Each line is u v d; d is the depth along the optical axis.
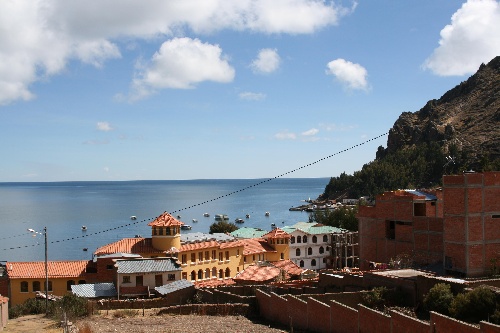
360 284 61.69
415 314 50.00
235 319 60.19
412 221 77.69
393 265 71.69
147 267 83.81
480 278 58.66
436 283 52.44
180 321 59.16
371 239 85.88
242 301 66.00
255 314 63.22
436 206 80.19
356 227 162.88
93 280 88.75
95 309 67.44
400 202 80.06
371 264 79.06
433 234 73.88
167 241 99.25
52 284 88.50
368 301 55.25
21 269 89.62
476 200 61.88
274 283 76.44
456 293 50.00
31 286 87.88
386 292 55.91
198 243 105.75
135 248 99.31
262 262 107.75
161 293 75.12
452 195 63.22
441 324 37.47
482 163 189.12
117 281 81.62
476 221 61.78
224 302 68.69
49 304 70.06
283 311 57.09
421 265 72.00
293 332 51.03
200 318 61.28
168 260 87.31
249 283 84.25
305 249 136.50
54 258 170.50
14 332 55.03
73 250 189.12
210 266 105.69
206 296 72.06
